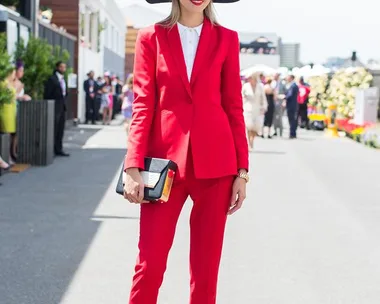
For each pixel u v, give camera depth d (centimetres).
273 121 2620
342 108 2741
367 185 1277
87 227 839
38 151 1455
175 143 375
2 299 558
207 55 379
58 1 2944
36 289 586
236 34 389
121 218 898
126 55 6631
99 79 3058
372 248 758
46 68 1592
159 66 376
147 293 374
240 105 387
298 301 567
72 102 2880
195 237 384
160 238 374
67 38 2670
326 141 2436
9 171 1338
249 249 738
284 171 1477
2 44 1291
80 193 1098
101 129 2689
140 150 370
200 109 375
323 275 645
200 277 382
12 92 1325
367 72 2800
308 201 1075
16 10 1789
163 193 365
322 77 3067
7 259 681
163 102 378
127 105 2177
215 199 378
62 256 696
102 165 1489
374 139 2188
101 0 3781
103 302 555
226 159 378
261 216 933
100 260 682
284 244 766
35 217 896
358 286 613
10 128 1364
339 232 840
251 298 571
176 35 380
